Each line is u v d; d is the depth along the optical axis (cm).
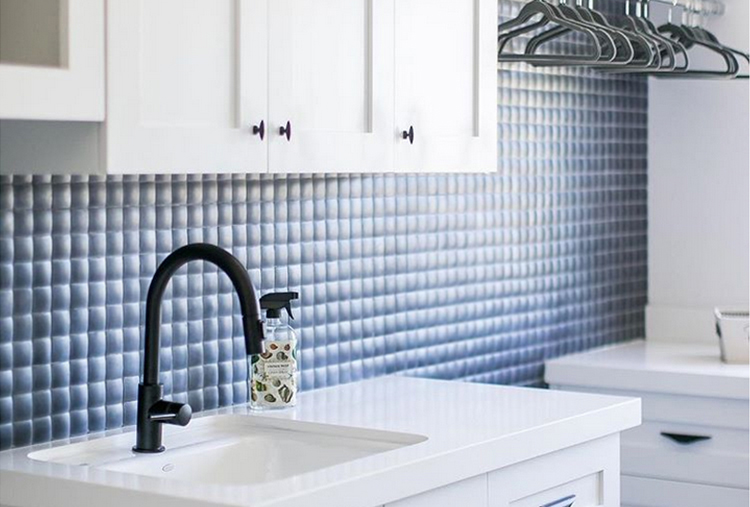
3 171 230
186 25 226
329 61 258
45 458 244
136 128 218
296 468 268
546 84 394
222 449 266
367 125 269
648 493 377
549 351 400
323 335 318
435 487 239
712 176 436
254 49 239
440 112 289
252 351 247
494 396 306
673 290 442
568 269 408
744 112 429
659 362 388
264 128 241
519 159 385
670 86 441
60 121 219
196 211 283
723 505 365
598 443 296
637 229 441
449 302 360
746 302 430
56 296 255
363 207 329
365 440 265
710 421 365
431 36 285
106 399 266
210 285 288
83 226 259
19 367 249
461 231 363
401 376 338
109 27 212
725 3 430
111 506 214
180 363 281
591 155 416
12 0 214
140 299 272
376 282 334
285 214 306
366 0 267
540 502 276
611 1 409
